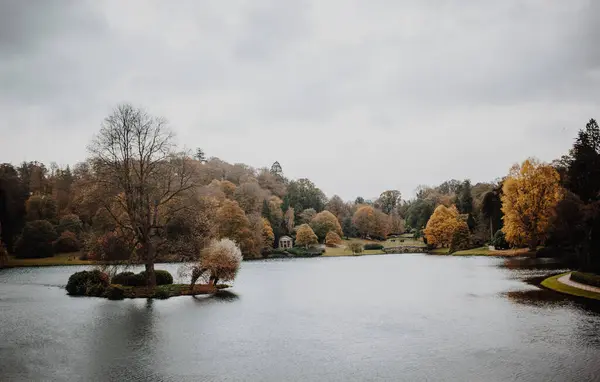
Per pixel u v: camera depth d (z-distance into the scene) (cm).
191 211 4281
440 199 14750
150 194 4241
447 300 3372
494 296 3444
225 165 17025
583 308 2811
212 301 3522
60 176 11806
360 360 1864
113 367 1798
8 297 3838
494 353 1903
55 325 2594
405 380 1612
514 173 7900
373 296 3731
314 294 3912
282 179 19300
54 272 6800
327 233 13500
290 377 1667
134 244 4188
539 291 3591
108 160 3966
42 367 1802
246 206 11631
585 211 4009
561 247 7119
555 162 8081
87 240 5028
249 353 1992
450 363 1789
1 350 2050
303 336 2298
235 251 4253
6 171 9388
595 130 5384
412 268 6694
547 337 2131
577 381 1541
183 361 1877
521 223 7631
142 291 3900
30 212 9781
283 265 8231
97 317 2842
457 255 9556
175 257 4350
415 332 2344
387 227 15262
